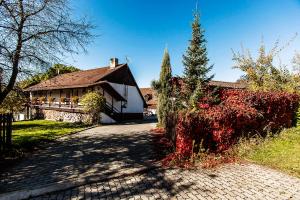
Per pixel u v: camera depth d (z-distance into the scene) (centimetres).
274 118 1202
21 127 2156
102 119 2539
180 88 1797
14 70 1072
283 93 1318
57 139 1445
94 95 2422
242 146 964
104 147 1197
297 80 1842
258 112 1070
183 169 805
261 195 593
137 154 1032
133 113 3338
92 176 748
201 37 1762
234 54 2038
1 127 1012
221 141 944
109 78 2958
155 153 1035
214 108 999
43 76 1212
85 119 2547
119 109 3066
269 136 1123
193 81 1705
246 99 1097
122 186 671
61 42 1121
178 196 596
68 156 1016
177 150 910
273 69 1919
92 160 945
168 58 1997
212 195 598
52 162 923
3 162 920
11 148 1118
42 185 682
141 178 732
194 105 1277
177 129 924
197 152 916
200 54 1755
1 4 974
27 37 1087
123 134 1648
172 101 1845
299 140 1053
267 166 809
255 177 713
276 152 922
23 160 957
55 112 3111
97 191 639
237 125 1001
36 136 1516
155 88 2091
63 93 3425
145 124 2422
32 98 3697
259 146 998
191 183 679
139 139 1429
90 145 1252
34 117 3594
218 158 890
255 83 1922
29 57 1073
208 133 933
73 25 1135
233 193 607
